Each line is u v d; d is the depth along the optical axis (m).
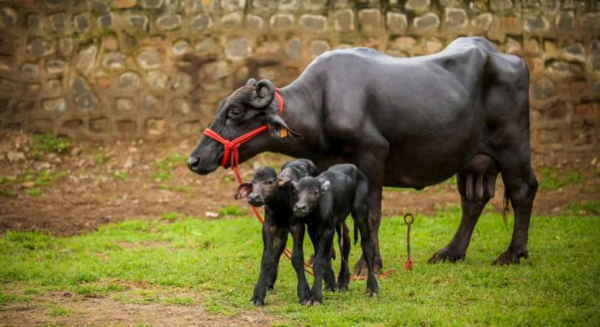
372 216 10.37
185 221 14.33
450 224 14.02
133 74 18.95
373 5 18.83
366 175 10.31
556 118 18.86
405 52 18.89
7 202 15.32
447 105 10.58
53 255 11.43
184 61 18.92
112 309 8.65
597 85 18.88
